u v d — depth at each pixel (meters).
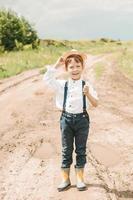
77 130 6.00
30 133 9.72
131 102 13.71
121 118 11.25
